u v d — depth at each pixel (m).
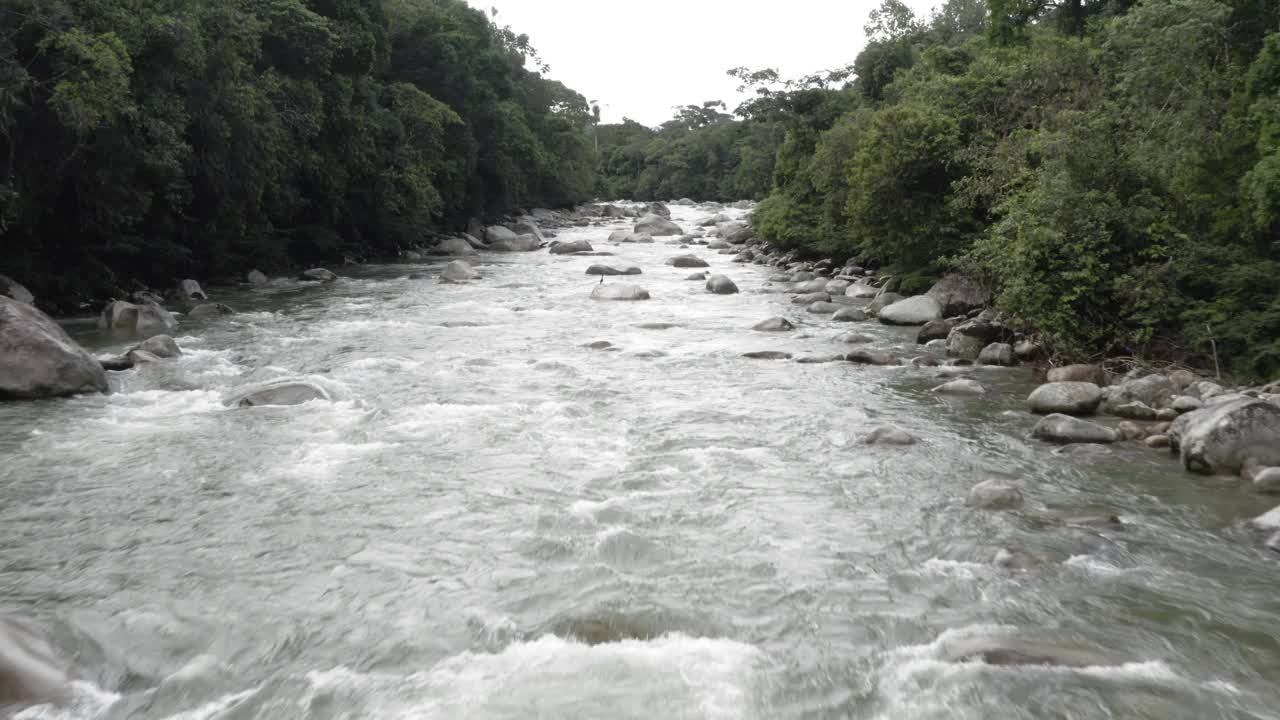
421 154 49.47
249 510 10.50
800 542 9.65
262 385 15.80
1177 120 18.73
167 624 7.85
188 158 28.45
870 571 8.94
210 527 9.99
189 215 31.08
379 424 14.23
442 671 7.11
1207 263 18.23
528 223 65.69
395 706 6.64
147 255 29.42
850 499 10.97
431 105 51.28
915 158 27.89
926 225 28.34
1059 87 26.03
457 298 30.56
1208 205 19.03
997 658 7.18
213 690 6.91
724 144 132.25
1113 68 25.27
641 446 13.15
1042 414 15.11
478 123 63.56
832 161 37.84
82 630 7.72
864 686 6.91
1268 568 8.98
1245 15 21.17
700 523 10.16
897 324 25.45
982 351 19.61
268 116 32.25
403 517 10.30
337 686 6.91
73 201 25.98
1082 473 11.95
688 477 11.74
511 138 68.31
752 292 32.81
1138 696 6.74
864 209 29.78
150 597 8.34
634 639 7.59
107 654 7.38
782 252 45.19
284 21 35.28
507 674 7.07
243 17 30.06
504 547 9.46
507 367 18.88
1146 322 17.75
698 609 8.11
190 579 8.71
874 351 19.81
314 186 40.31
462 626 7.82
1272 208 16.36
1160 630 7.76
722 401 15.98
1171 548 9.46
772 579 8.74
